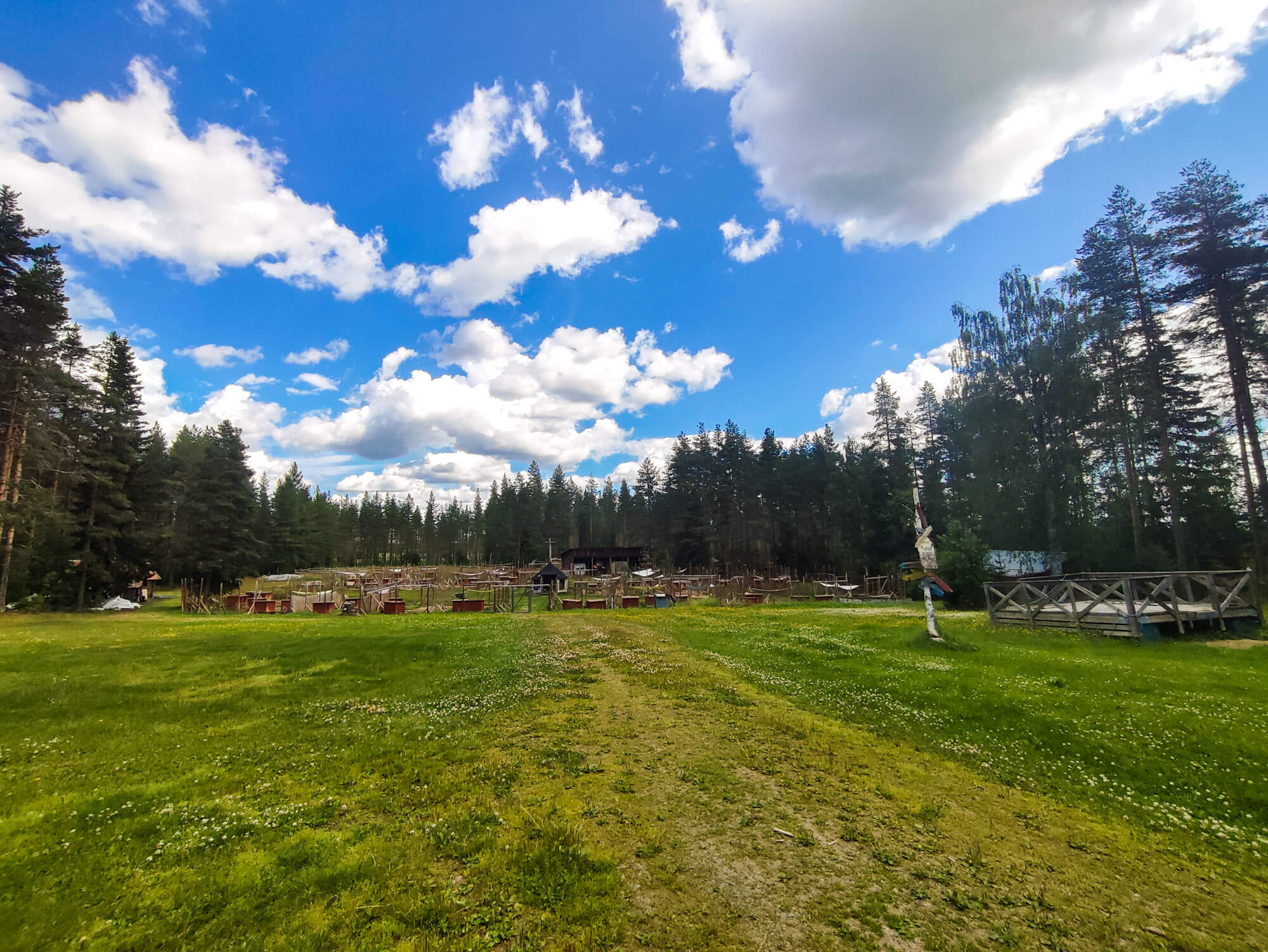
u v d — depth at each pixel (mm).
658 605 41500
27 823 5891
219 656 16562
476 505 134250
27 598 35812
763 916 4621
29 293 32312
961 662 14289
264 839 5637
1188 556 37031
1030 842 5984
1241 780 7160
